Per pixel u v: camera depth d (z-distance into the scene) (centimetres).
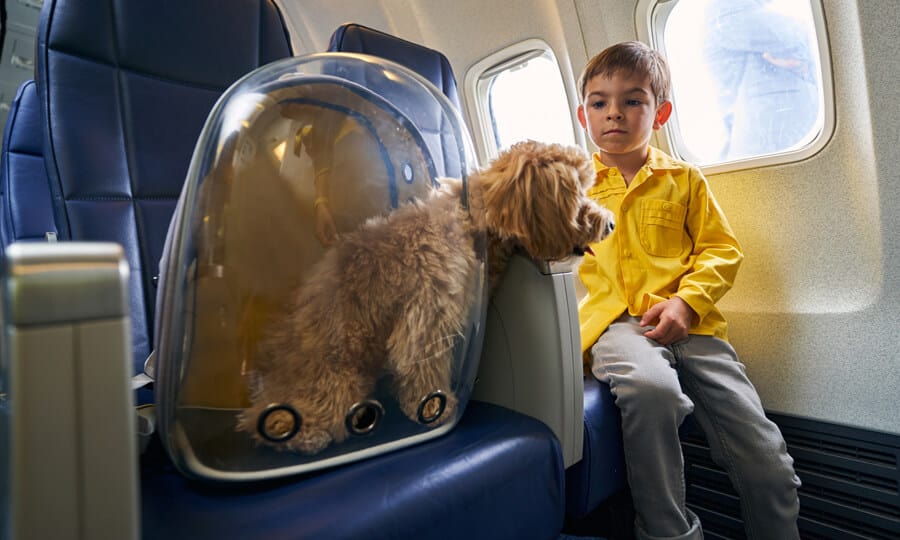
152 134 88
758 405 97
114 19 84
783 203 123
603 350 97
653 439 82
